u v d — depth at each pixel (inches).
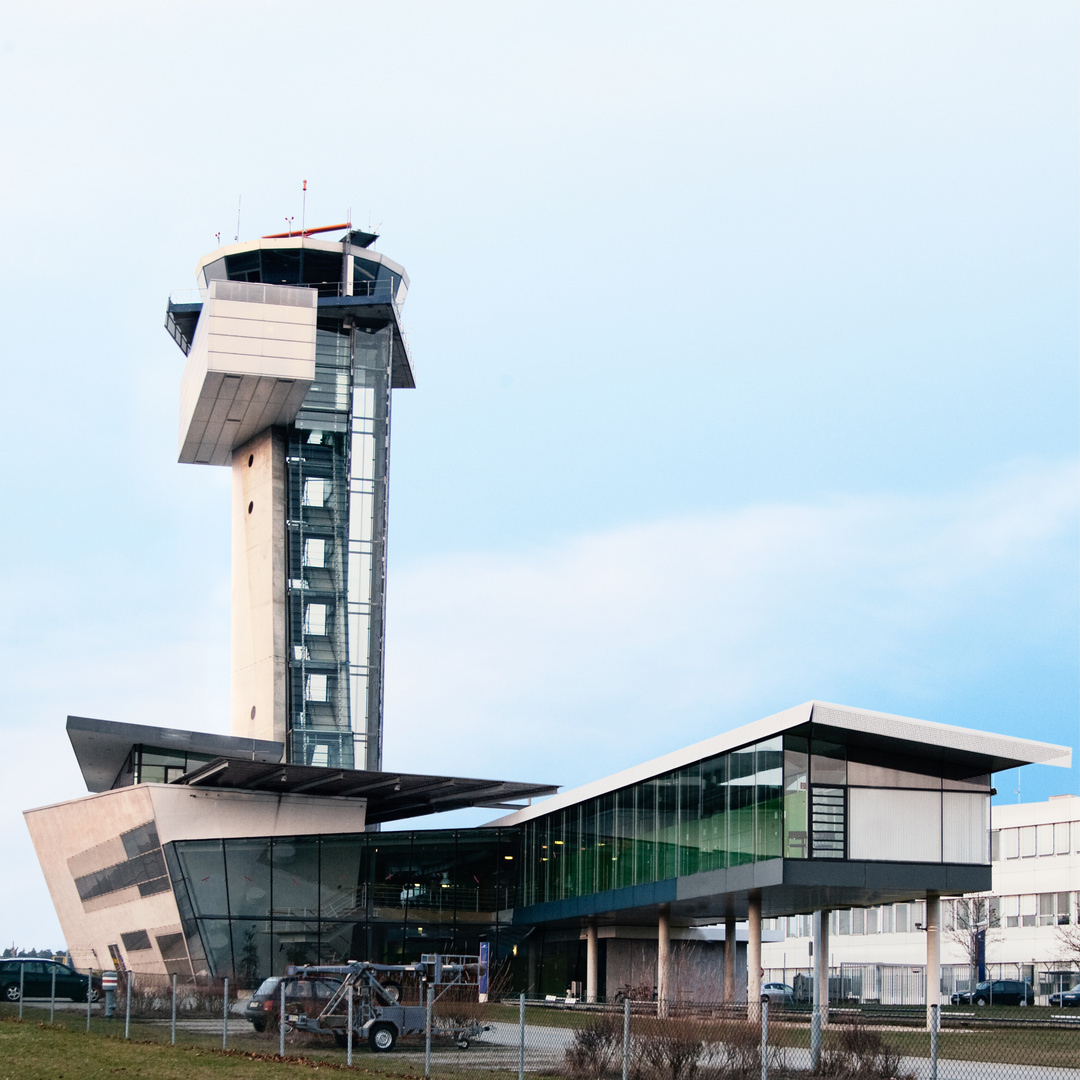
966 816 1750.7
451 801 2760.8
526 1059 1126.4
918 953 3617.1
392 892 2471.7
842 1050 976.9
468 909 2514.8
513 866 2561.5
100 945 2534.5
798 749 1721.2
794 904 2046.0
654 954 2561.5
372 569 3563.0
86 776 3117.6
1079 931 3267.7
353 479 3597.4
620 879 2145.7
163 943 2368.4
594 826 2267.5
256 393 3422.7
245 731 3528.5
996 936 3501.5
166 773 2625.5
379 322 3727.9
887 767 1738.4
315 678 3464.6
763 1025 741.3
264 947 2369.6
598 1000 2442.2
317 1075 935.0
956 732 1710.1
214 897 2358.5
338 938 2413.9
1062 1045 1269.7
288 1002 1290.6
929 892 1798.7
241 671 3592.5
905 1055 1093.8
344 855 2455.7
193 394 3526.1
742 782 1804.9
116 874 2461.9
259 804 2437.3
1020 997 2940.5
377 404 3673.7
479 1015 1360.7
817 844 1704.0
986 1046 1248.2
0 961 1868.8
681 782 1978.3
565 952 2576.3
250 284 3398.1
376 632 3526.1
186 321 3772.1
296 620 3496.6
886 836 1723.7
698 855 1903.3
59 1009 1700.3
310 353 3380.9
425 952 2464.3
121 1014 1621.6
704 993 2349.9
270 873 2401.6
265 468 3604.8
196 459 3843.5
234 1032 1357.0
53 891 2689.5
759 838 1748.3
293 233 3853.3
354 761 3420.3
